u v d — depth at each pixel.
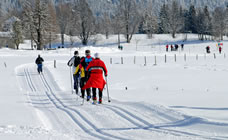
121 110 18.59
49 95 27.02
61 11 197.12
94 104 21.47
